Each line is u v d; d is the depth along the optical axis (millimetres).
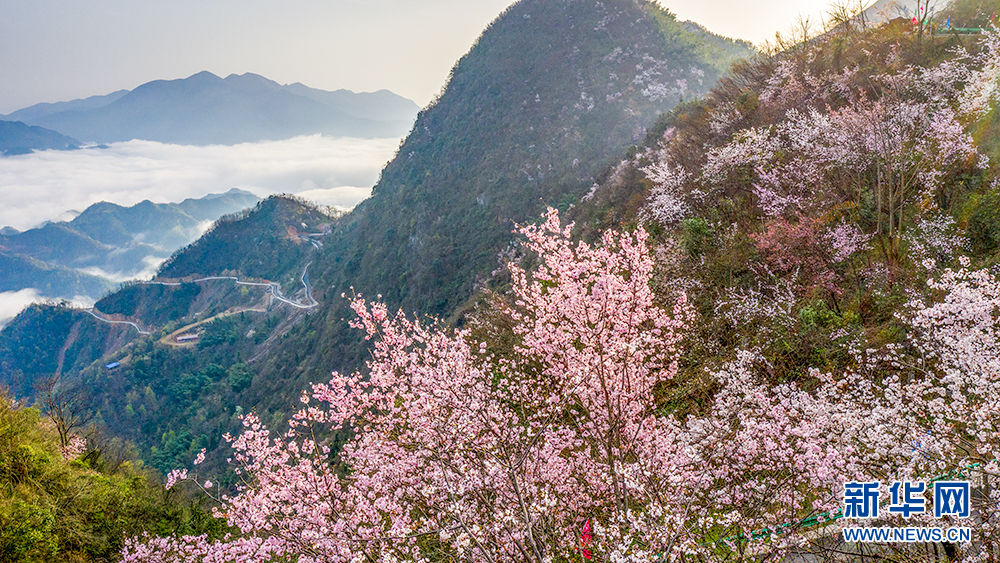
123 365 151750
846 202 17594
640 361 10812
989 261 12867
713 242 20156
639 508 8648
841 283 15516
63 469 19344
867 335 12305
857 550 7762
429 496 7789
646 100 116125
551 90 130000
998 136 16703
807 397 8812
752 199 21984
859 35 30391
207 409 124500
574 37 136125
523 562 7527
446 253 109562
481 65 150375
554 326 11305
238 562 8336
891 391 8523
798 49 34375
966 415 7566
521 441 8844
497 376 12375
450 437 8156
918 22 26375
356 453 10680
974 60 20297
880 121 16875
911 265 14211
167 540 9492
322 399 10648
